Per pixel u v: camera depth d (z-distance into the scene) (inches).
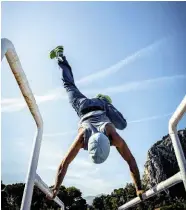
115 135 104.8
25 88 83.7
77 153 104.5
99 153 93.0
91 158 95.3
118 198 1669.5
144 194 115.0
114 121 119.3
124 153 106.0
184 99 72.9
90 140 96.6
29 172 95.6
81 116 117.3
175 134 89.6
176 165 2009.1
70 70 130.6
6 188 1193.4
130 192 1612.9
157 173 2079.2
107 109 118.4
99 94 127.9
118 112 120.3
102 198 1792.6
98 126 106.1
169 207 1272.1
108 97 127.7
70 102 123.7
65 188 1547.7
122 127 121.6
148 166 2236.7
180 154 86.0
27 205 91.7
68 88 125.0
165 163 2069.4
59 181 100.7
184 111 77.8
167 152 2133.4
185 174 82.2
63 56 130.5
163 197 1393.9
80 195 1521.9
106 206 1707.7
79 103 119.0
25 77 81.4
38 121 100.3
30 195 93.4
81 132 105.4
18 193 1181.7
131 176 108.2
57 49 130.2
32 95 89.3
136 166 105.3
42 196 1140.5
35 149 99.3
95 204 1754.4
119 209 184.4
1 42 62.1
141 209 1364.4
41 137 103.0
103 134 97.3
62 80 127.4
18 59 73.6
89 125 106.5
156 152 2199.8
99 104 117.6
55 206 1148.5
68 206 1459.2
